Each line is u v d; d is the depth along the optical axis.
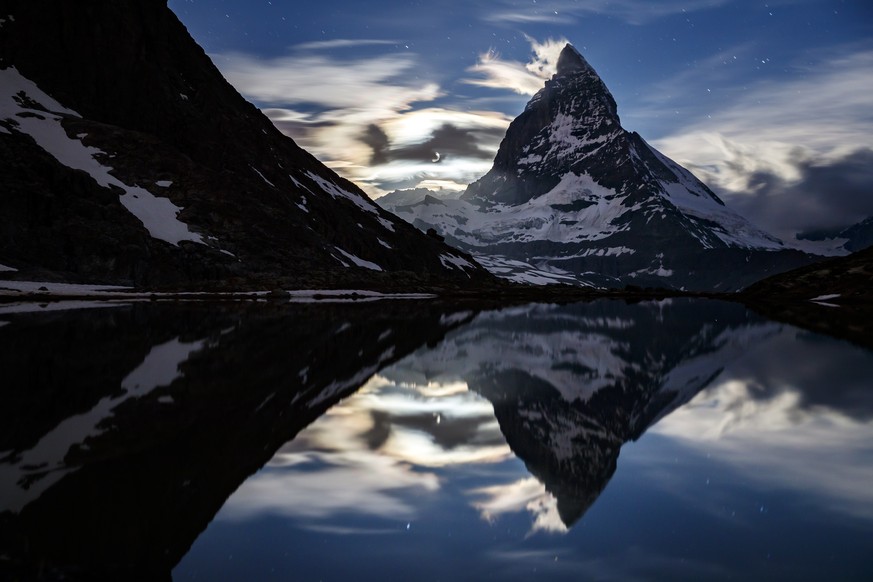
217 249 78.75
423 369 21.03
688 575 6.59
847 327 37.81
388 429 12.85
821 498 8.78
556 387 17.98
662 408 15.12
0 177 69.88
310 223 100.19
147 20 108.81
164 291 63.25
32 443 10.98
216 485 9.16
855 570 6.67
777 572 6.62
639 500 8.74
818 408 14.95
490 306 60.22
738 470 10.10
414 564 6.84
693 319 45.44
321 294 65.00
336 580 6.44
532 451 11.34
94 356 21.27
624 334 34.09
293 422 13.12
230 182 89.00
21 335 26.64
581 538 7.50
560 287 117.25
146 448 10.82
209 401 14.77
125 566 6.57
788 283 77.31
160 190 83.81
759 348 27.45
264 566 6.74
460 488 9.29
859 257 75.50
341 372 19.89
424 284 87.75
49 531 7.35
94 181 75.69
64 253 68.50
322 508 8.40
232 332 29.89
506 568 6.75
